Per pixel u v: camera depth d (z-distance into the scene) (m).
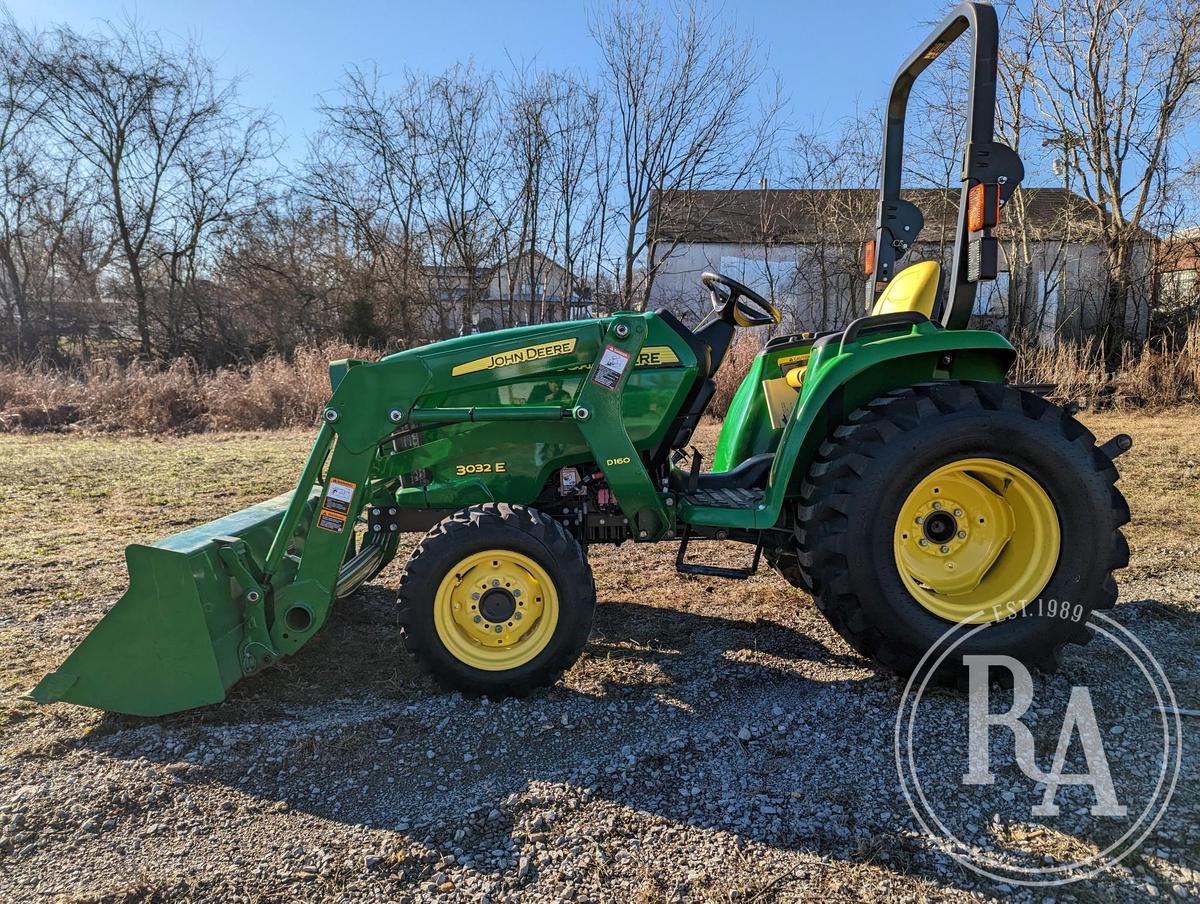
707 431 9.12
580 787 2.09
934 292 3.12
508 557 2.61
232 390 11.32
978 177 2.64
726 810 1.98
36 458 7.91
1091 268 17.33
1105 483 2.56
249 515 3.14
